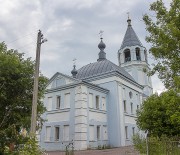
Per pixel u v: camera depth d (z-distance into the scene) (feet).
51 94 109.60
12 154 33.65
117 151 79.15
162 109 64.85
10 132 37.37
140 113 71.67
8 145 35.01
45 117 108.58
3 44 54.08
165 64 39.63
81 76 131.54
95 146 98.02
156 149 44.52
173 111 39.04
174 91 38.04
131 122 122.01
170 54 37.52
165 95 43.04
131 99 128.26
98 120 104.68
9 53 53.57
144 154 46.42
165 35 37.22
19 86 50.16
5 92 48.55
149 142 45.68
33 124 42.78
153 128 65.57
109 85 117.50
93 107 103.19
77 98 97.96
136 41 156.87
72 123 96.68
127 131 116.67
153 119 65.77
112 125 110.83
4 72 48.01
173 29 35.73
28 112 52.85
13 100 50.29
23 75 51.52
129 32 162.50
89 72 131.03
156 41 39.55
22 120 50.83
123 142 109.09
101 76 120.78
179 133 61.16
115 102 113.39
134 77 150.10
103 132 106.63
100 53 147.13
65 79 105.81
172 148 43.42
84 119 95.25
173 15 37.81
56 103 106.63
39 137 106.83
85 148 91.81
